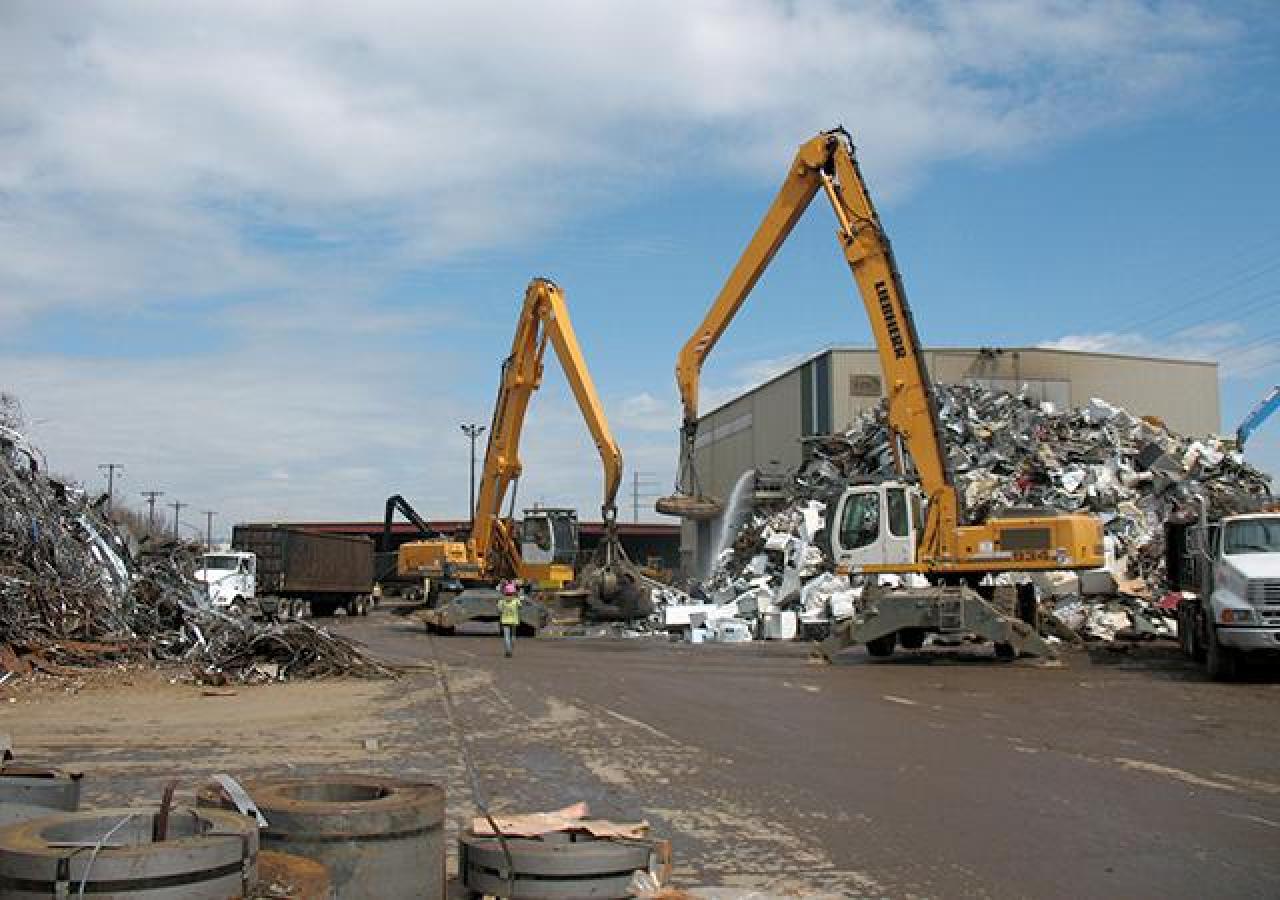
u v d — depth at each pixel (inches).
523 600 1355.8
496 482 1566.2
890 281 914.1
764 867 289.1
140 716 577.6
